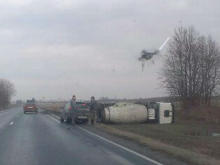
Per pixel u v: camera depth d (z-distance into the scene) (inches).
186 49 1808.6
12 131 1008.9
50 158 544.7
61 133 951.6
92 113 1273.4
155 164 489.7
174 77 1812.3
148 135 952.3
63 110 1390.3
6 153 597.6
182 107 1811.0
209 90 1819.6
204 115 1568.7
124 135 848.3
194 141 823.1
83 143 732.0
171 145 712.4
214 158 539.8
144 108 1355.8
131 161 514.6
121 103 1366.9
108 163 500.1
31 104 2466.8
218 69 1814.7
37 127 1158.3
